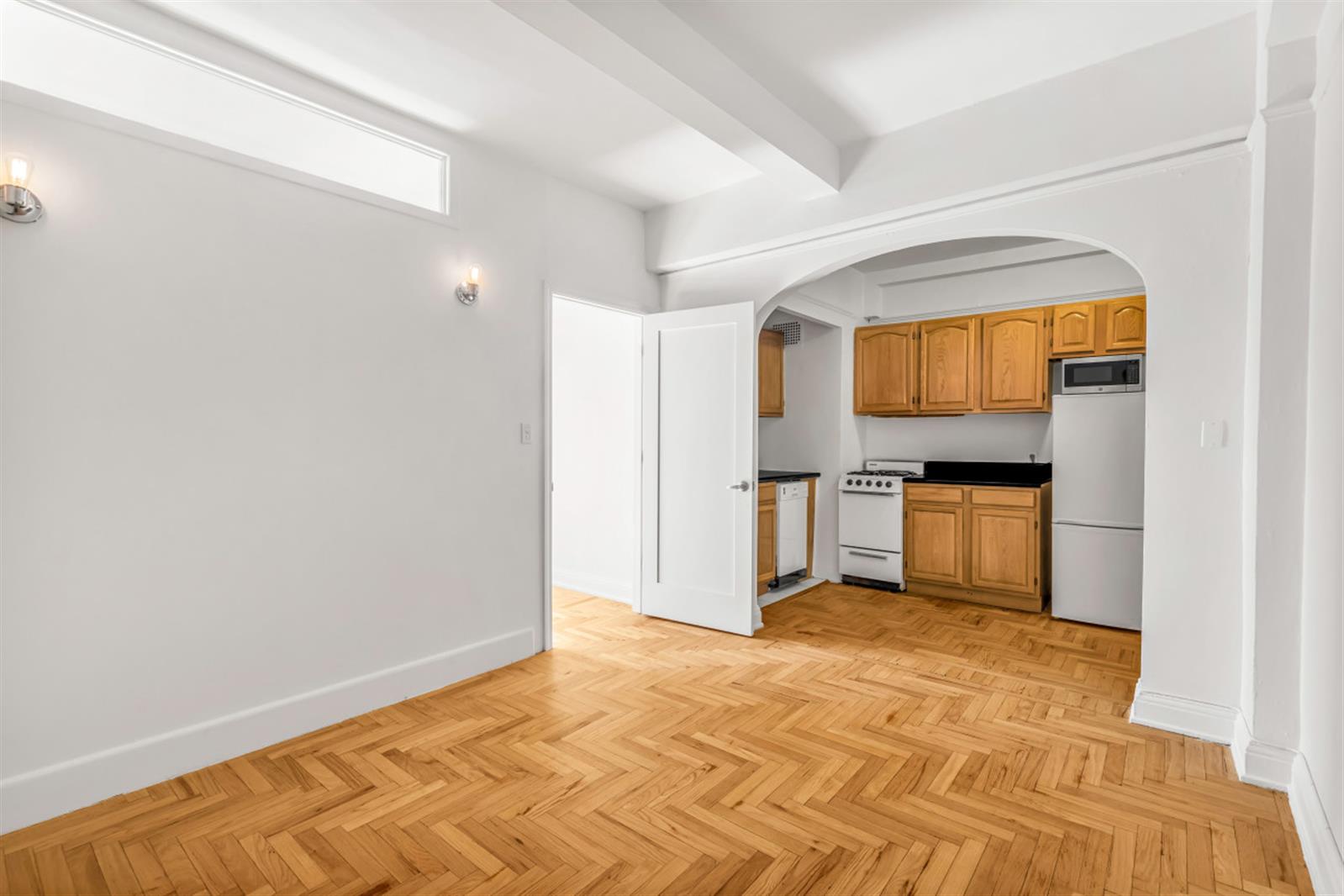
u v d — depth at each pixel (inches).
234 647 93.4
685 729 102.3
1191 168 99.5
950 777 87.8
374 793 83.7
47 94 76.3
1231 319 96.0
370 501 108.6
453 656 120.7
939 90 111.0
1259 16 89.0
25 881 67.2
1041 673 126.3
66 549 79.2
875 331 208.2
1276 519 83.8
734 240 147.9
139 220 83.7
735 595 151.4
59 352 78.2
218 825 77.0
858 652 138.6
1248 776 85.4
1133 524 153.8
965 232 123.3
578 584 193.5
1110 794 83.3
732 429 151.7
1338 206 69.6
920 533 189.2
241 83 94.5
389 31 89.3
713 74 98.1
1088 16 91.6
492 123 116.6
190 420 88.6
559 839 74.4
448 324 119.7
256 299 94.6
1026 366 184.2
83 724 80.7
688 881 67.4
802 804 81.5
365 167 116.3
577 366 193.8
